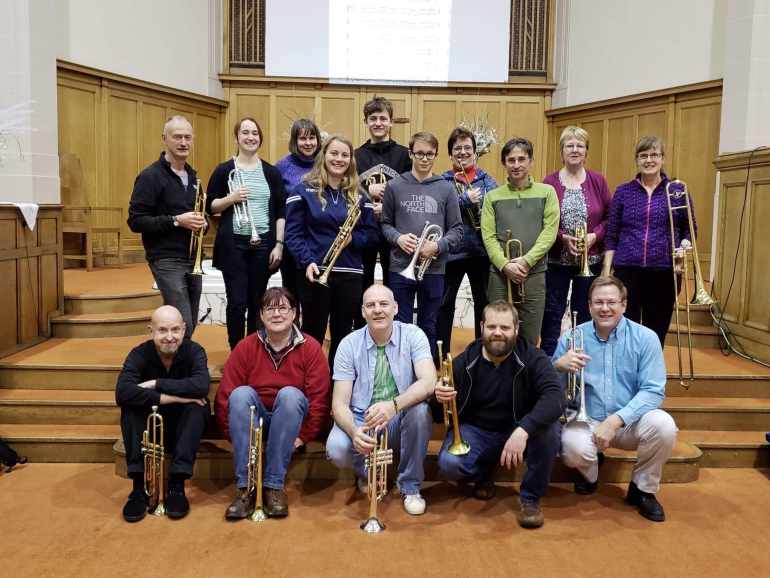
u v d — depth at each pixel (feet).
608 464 10.64
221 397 9.85
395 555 8.30
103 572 7.83
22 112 15.23
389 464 10.20
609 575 7.89
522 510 9.22
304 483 10.58
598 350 10.16
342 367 9.78
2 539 8.61
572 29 27.22
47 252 14.92
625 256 11.96
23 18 15.17
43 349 13.99
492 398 9.63
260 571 7.89
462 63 27.73
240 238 11.60
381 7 27.43
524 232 11.25
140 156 24.61
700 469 11.37
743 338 14.44
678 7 22.71
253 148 11.75
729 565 8.15
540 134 28.43
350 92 28.09
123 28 23.57
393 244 10.89
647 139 11.81
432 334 11.05
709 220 21.88
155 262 11.40
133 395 9.41
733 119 18.10
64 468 11.12
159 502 9.49
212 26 27.55
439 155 28.40
